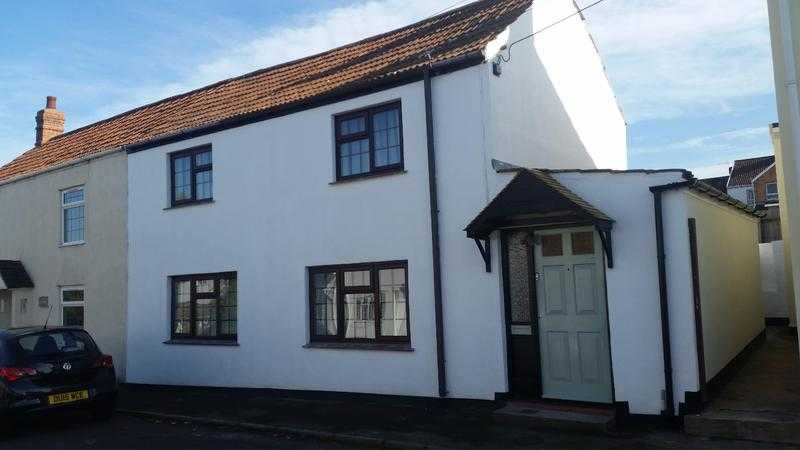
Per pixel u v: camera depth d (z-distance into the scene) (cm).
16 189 1728
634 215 795
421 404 943
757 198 4828
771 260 1575
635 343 782
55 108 2077
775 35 710
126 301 1377
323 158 1081
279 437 848
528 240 885
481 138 913
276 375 1115
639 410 774
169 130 1327
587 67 1334
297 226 1106
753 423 689
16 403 894
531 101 1056
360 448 774
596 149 1353
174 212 1299
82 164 1521
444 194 941
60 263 1557
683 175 763
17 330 975
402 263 987
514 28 1015
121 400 1170
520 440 741
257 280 1154
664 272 763
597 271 839
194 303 1270
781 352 1159
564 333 859
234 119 1190
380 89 1018
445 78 952
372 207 1018
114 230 1421
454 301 923
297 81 1272
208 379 1211
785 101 697
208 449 800
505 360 881
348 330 1050
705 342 795
